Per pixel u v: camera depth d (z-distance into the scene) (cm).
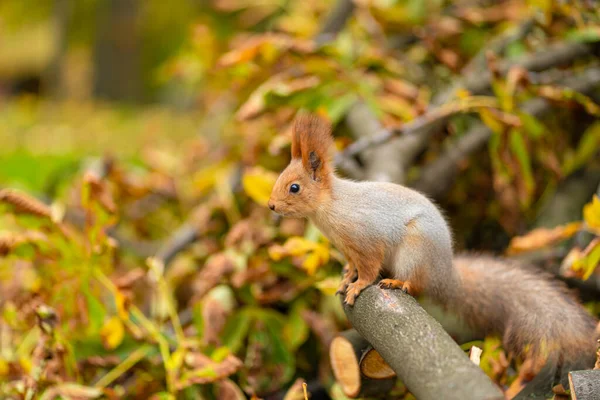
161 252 247
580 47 241
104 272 221
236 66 247
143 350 218
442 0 274
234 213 245
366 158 234
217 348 218
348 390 200
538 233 219
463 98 226
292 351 222
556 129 247
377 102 243
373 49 254
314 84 236
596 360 196
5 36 1037
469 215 252
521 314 200
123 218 282
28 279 226
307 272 217
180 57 292
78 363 218
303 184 195
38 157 418
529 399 196
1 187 302
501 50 245
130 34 808
